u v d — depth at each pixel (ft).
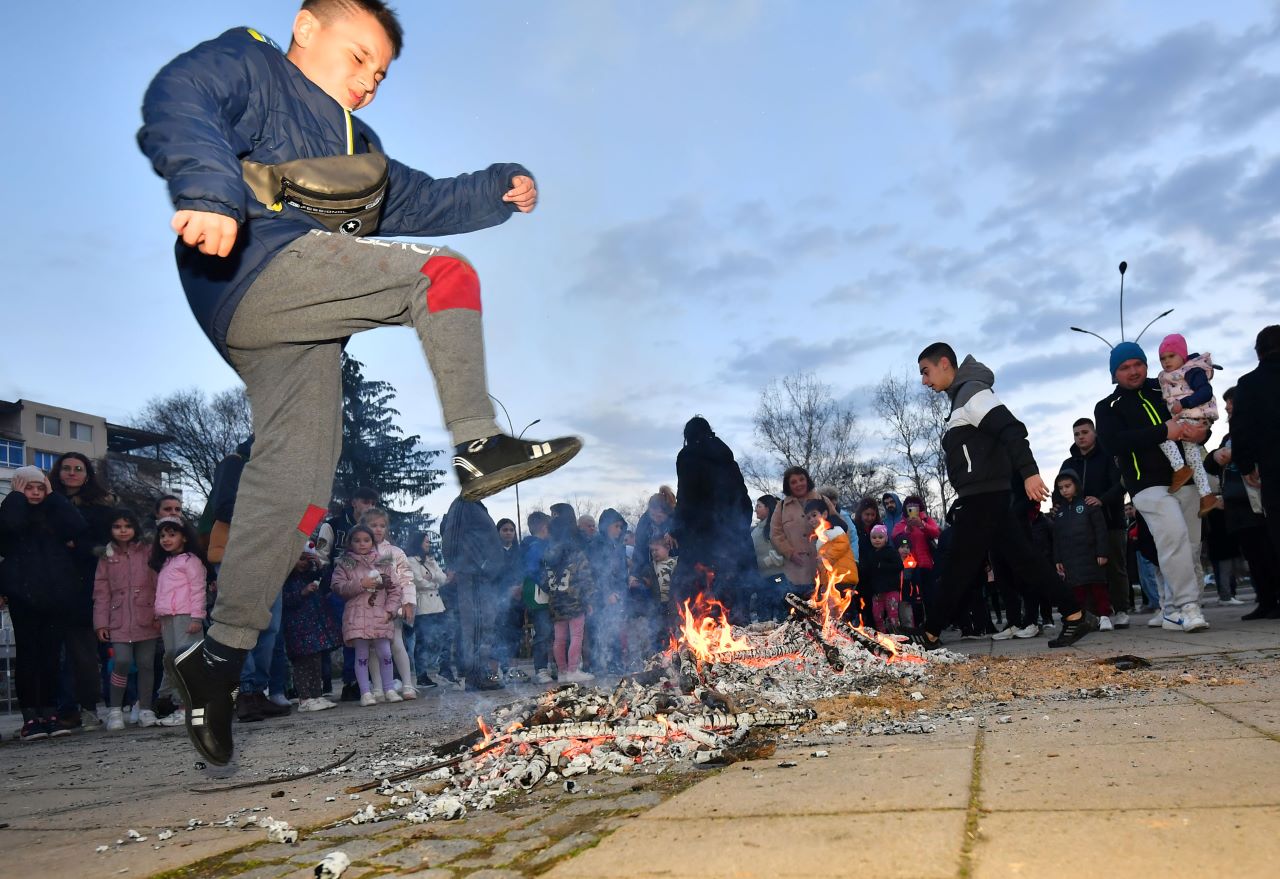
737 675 14.23
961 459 19.17
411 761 9.52
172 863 5.65
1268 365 20.38
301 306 6.98
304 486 7.53
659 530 28.17
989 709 10.30
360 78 7.87
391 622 24.56
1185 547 20.85
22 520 20.52
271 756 11.82
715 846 4.90
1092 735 7.66
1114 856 4.28
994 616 40.63
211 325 7.22
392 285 6.96
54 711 21.13
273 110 7.30
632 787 7.00
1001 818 5.04
